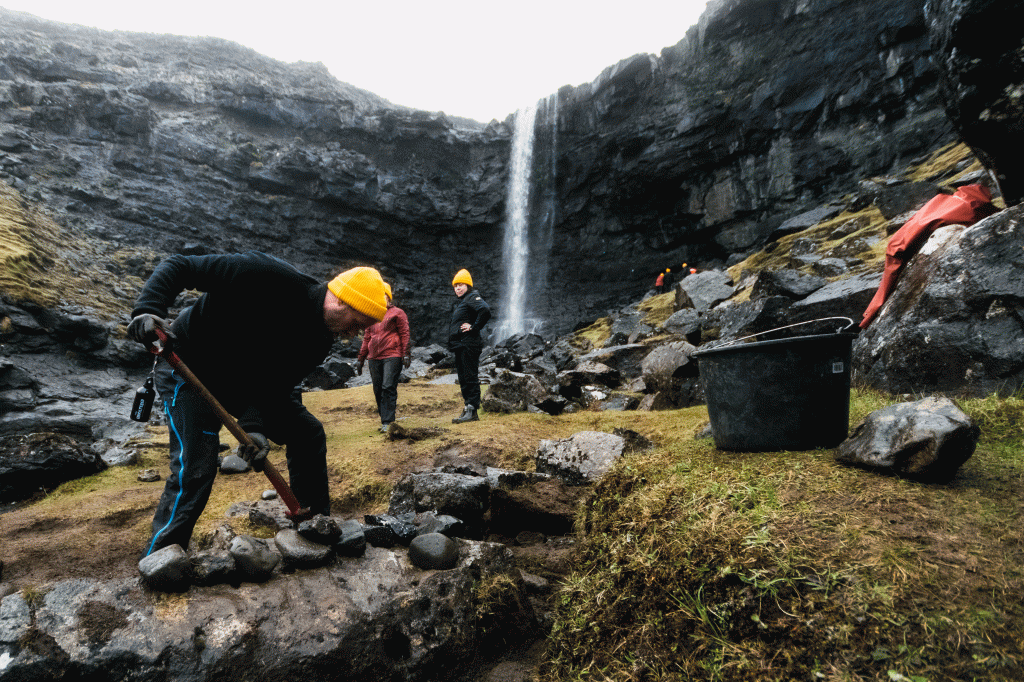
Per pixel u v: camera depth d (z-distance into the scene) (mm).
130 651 1531
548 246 26547
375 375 5344
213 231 21328
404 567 2086
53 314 10672
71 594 1633
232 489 3641
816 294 5773
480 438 4461
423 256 26719
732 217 21344
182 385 1997
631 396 6020
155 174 20719
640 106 23406
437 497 3033
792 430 2387
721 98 21094
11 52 20062
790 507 1858
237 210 22188
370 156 26234
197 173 21656
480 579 2121
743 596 1590
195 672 1557
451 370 11055
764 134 20484
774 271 6496
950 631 1353
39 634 1508
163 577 1699
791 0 19516
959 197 3951
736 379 2498
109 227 18438
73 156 19078
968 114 3156
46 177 18031
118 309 13242
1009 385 3090
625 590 1873
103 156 19812
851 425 2836
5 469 3566
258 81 24500
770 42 20203
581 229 26219
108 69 22203
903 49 17375
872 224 9875
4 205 14891
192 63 24984
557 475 3383
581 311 24922
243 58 26812
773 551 1654
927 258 3809
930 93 17141
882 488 1911
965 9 2994
